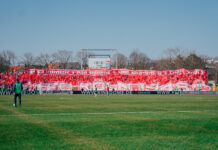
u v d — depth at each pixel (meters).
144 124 11.47
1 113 15.53
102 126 10.94
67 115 14.60
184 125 11.24
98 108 19.09
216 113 15.78
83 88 58.19
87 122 11.99
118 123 11.72
